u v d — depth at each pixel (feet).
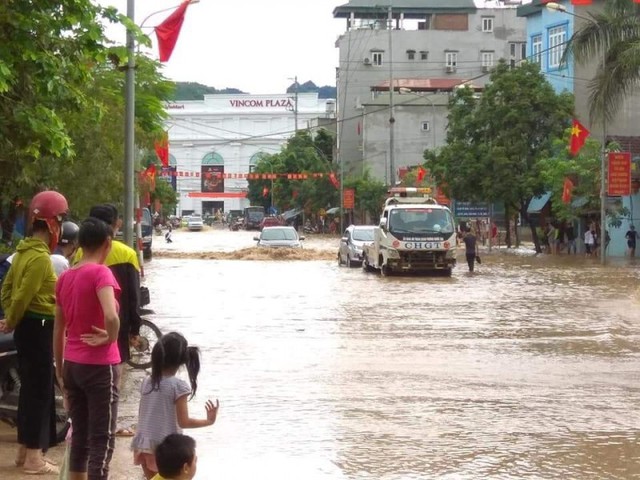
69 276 35.35
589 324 96.94
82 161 115.34
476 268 191.93
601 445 47.50
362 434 49.60
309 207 459.32
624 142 251.39
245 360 73.15
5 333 41.73
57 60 56.75
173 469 27.71
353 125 451.12
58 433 46.01
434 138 379.14
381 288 141.79
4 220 99.50
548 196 268.82
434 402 57.67
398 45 455.22
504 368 69.87
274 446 47.14
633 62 168.45
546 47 286.05
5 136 56.59
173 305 114.83
